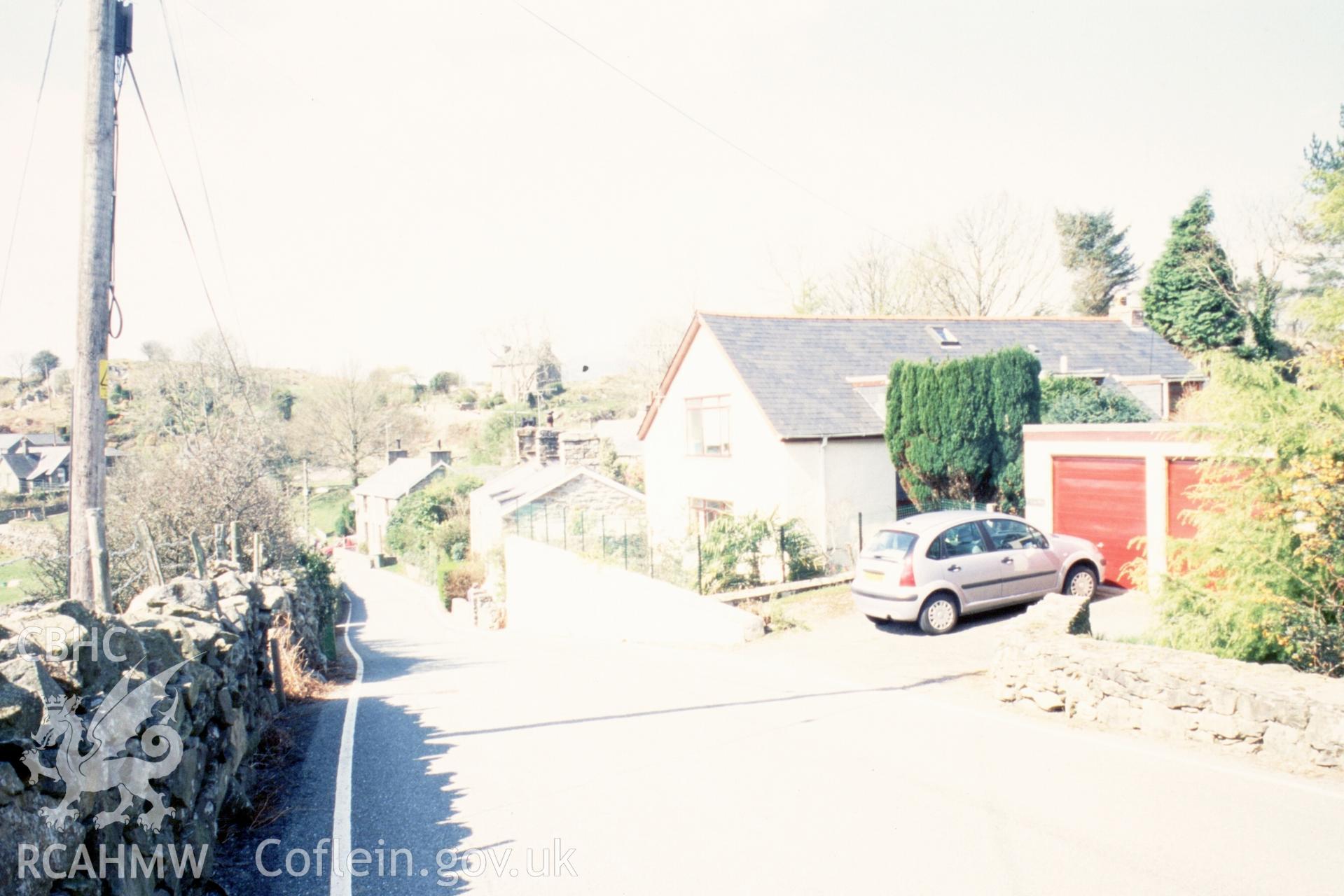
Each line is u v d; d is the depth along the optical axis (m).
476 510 44.56
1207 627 8.98
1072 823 5.74
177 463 20.66
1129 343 29.58
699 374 24.22
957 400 18.42
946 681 10.36
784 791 6.57
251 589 9.49
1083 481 15.41
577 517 26.25
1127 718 7.95
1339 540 7.96
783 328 24.66
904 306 46.78
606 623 20.16
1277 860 5.10
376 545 62.34
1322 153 28.38
